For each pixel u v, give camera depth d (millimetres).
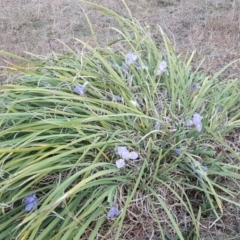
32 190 723
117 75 851
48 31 1650
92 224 717
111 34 1592
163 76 908
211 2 1802
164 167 748
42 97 757
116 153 732
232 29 1588
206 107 879
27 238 682
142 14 1732
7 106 774
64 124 710
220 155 794
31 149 692
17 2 1890
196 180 780
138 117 783
